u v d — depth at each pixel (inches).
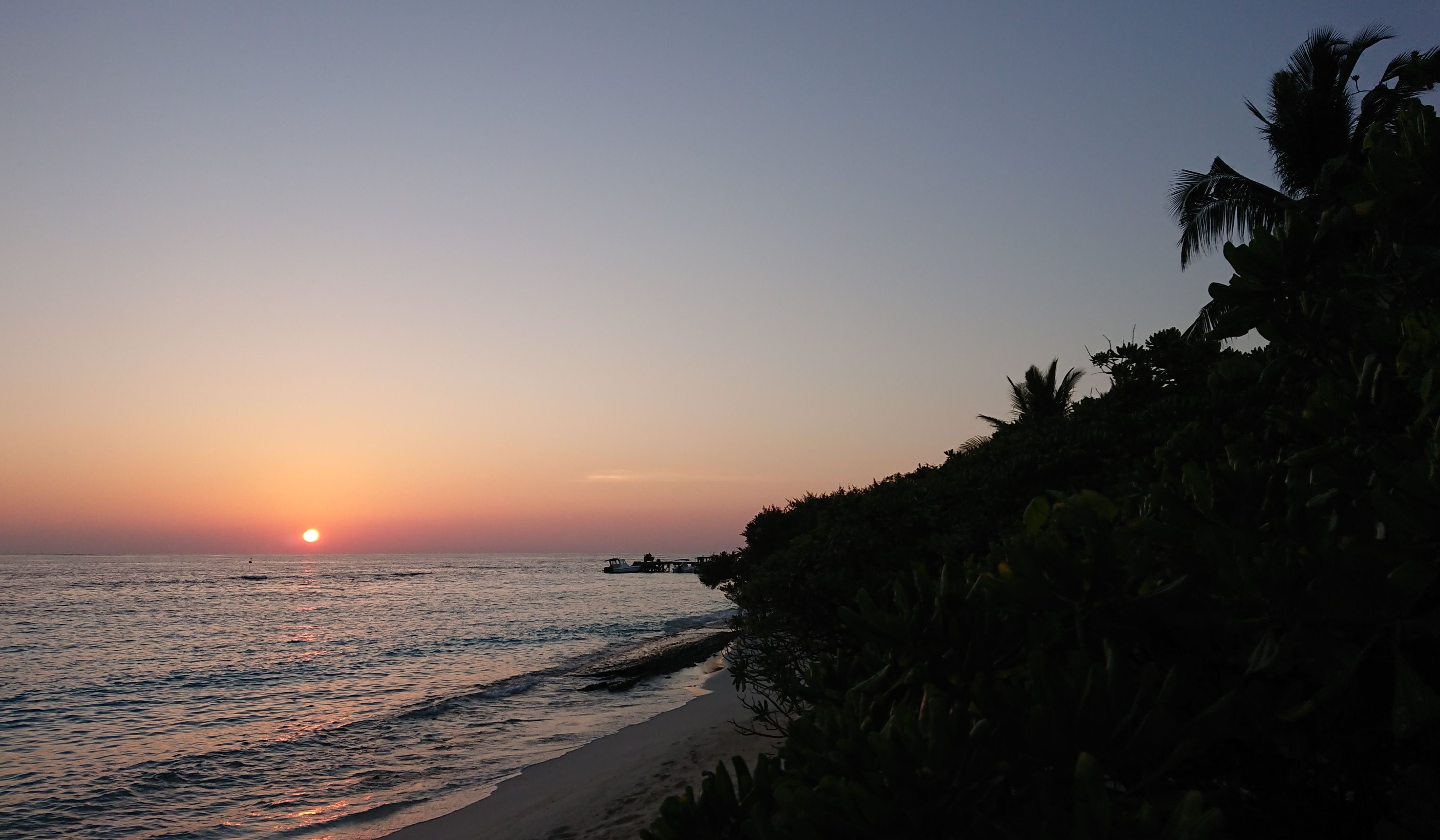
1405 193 80.3
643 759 476.4
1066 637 72.9
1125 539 75.7
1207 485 76.1
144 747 699.4
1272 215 663.1
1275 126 646.5
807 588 304.5
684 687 895.7
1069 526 82.4
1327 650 56.1
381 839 411.2
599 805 381.7
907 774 59.6
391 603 2832.2
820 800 60.4
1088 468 269.1
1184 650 69.4
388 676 1131.9
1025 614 75.4
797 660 301.1
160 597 3053.6
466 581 4803.2
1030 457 281.1
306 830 447.2
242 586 4025.6
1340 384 84.9
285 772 585.6
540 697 873.5
